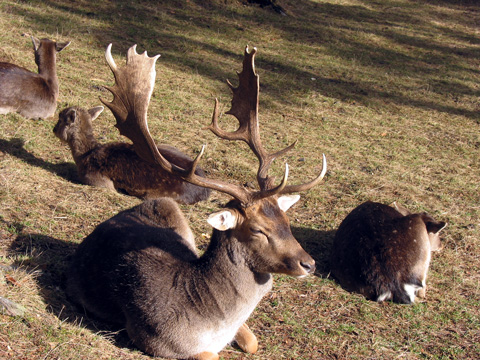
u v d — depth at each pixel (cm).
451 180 772
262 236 351
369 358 418
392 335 453
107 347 368
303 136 866
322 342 429
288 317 452
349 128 923
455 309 498
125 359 362
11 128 715
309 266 350
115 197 600
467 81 1227
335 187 714
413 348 438
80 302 405
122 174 615
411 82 1177
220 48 1191
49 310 385
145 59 386
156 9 1326
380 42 1408
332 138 876
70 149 678
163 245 403
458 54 1409
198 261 375
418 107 1056
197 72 1045
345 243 525
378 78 1171
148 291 368
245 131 407
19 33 1038
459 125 992
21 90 745
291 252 350
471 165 836
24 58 930
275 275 514
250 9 1466
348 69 1195
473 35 1590
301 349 416
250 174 710
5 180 564
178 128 818
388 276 493
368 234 516
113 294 385
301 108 977
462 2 1925
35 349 343
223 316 365
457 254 593
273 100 992
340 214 645
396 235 507
